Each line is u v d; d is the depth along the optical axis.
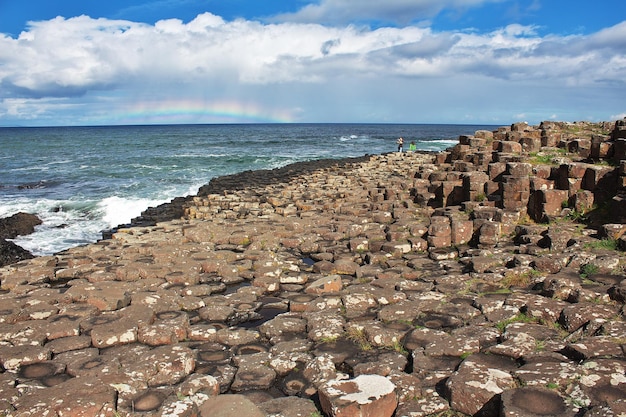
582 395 4.86
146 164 48.44
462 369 5.67
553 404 4.78
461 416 5.12
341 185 24.83
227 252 12.34
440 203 17.66
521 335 6.71
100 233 20.30
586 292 7.84
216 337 7.68
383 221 15.97
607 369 5.32
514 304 8.05
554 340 6.60
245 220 16.69
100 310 8.71
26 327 7.89
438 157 25.69
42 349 7.04
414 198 18.77
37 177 38.56
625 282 8.00
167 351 6.89
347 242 13.39
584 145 19.30
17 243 18.62
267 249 13.14
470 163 20.69
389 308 8.23
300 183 26.80
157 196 28.05
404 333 7.30
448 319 7.82
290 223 15.27
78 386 5.73
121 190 30.77
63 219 22.95
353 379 5.44
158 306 8.80
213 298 9.48
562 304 7.64
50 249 17.97
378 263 11.71
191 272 10.74
